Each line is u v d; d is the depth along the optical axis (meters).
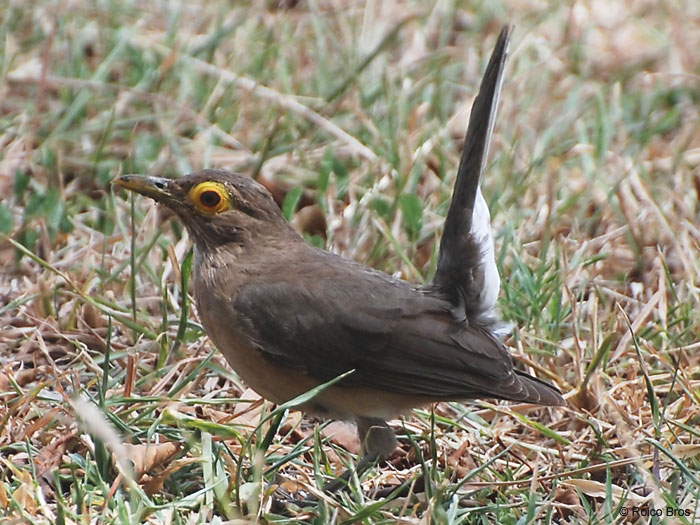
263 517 9.27
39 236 13.64
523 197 14.78
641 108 17.00
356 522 9.36
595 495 10.02
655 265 13.48
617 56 18.16
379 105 16.31
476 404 11.57
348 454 10.73
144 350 11.87
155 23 17.89
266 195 10.88
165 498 9.71
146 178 10.90
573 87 17.11
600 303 12.97
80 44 16.66
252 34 17.53
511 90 16.70
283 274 10.54
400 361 10.26
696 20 19.14
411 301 10.41
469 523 9.80
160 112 15.78
